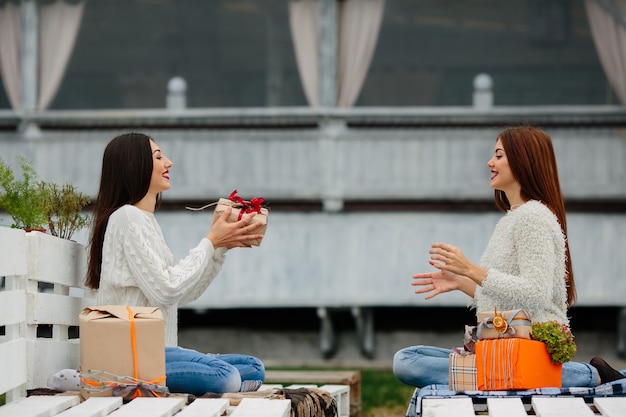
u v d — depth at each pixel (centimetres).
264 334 2358
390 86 2700
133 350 849
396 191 2222
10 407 793
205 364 906
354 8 2264
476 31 2683
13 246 880
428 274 963
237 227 945
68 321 986
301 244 2236
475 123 2222
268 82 2858
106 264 916
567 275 960
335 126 2228
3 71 2319
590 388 868
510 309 920
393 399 1658
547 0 2662
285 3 2841
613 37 2281
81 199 1034
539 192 950
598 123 2219
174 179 2250
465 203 2230
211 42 2873
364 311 2286
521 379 870
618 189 2216
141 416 757
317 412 928
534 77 2678
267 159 2244
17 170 2252
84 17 2883
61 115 2241
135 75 2903
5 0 2320
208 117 2238
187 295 984
